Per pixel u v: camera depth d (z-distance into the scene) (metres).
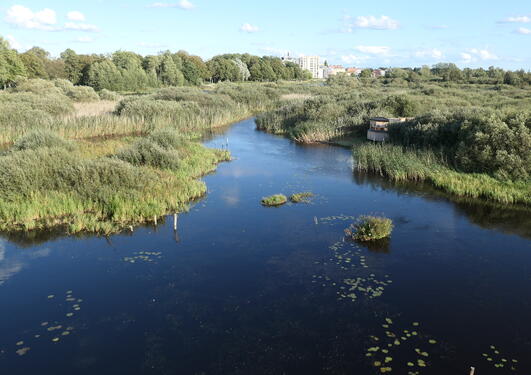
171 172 23.34
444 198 20.86
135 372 8.88
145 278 12.95
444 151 25.89
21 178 18.69
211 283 12.63
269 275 13.11
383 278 12.89
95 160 21.23
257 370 8.90
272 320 10.72
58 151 21.14
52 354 9.45
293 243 15.52
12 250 15.00
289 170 26.86
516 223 17.48
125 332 10.27
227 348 9.64
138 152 24.20
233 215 18.53
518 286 12.41
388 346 9.64
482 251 14.84
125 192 18.95
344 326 10.44
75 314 11.01
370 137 33.84
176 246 15.31
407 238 15.99
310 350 9.54
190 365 9.09
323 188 22.84
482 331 10.22
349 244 15.45
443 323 10.55
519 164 21.12
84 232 16.56
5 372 8.84
